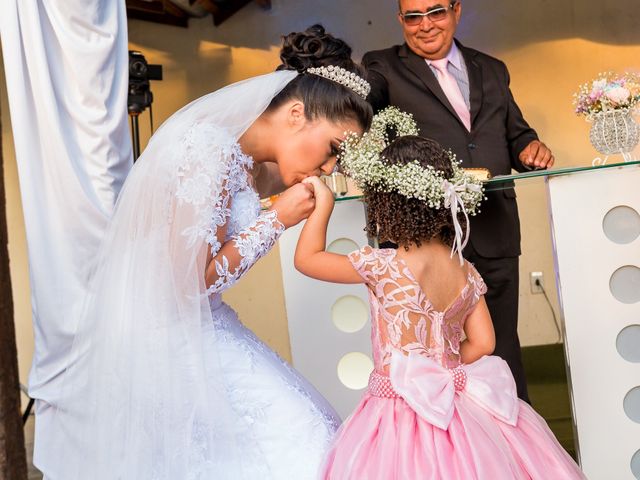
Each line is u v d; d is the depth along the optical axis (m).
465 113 3.58
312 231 2.24
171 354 2.04
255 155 2.29
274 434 2.12
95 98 2.51
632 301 2.73
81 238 2.48
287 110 2.24
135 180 2.12
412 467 2.03
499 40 6.86
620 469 2.77
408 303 2.21
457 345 2.31
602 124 2.88
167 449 2.01
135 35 6.87
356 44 6.86
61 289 2.46
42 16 2.50
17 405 2.34
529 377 5.18
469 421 2.12
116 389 2.06
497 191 3.31
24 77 2.48
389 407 2.18
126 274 2.11
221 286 2.13
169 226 2.06
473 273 2.37
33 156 2.49
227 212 2.13
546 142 6.85
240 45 6.89
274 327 5.52
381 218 2.26
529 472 2.12
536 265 6.02
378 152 2.29
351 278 2.25
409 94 3.57
